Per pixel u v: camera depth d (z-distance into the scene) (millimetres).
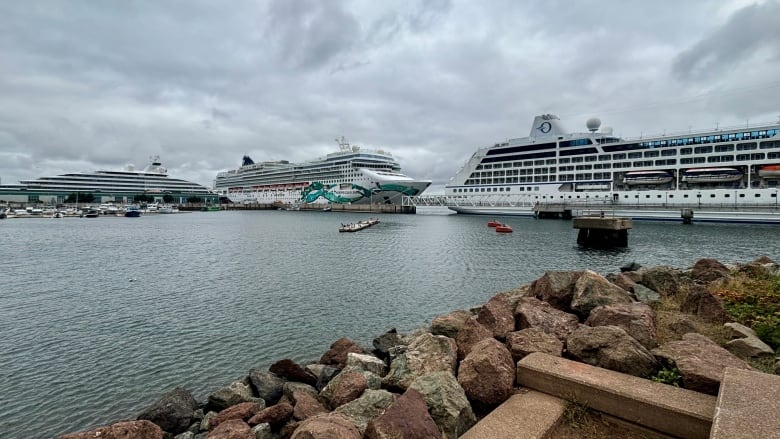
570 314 9547
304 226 78750
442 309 18234
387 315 17297
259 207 164000
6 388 10859
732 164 63969
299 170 148125
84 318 17016
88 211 120438
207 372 11812
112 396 10469
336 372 10016
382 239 50750
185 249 41812
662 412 4812
